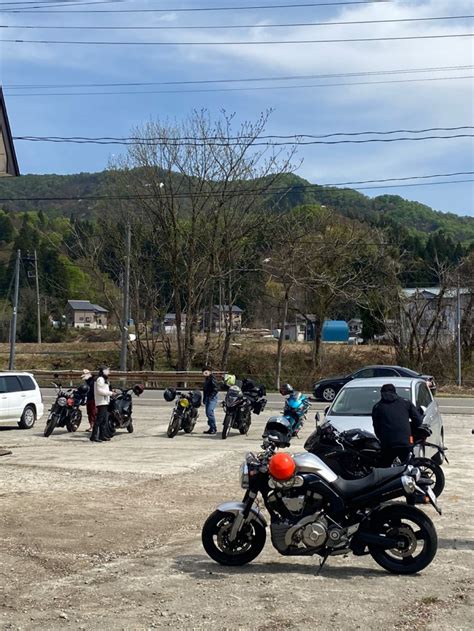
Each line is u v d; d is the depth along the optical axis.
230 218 43.28
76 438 19.84
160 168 43.12
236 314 52.97
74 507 10.58
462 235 124.31
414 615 6.18
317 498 7.47
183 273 44.53
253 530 7.72
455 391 41.62
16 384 22.36
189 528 9.46
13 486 12.22
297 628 5.84
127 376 39.75
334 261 48.34
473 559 8.00
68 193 164.62
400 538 7.45
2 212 118.69
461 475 13.80
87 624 5.95
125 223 44.56
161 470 14.04
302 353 50.81
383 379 15.45
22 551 8.26
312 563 7.88
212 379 21.14
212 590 6.86
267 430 15.01
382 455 9.45
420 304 49.03
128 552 8.31
